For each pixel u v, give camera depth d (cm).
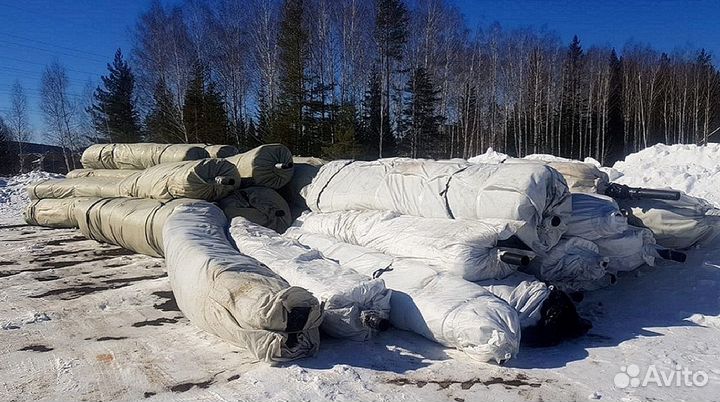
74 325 471
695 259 559
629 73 3625
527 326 402
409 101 2880
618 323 457
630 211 563
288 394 324
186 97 2617
